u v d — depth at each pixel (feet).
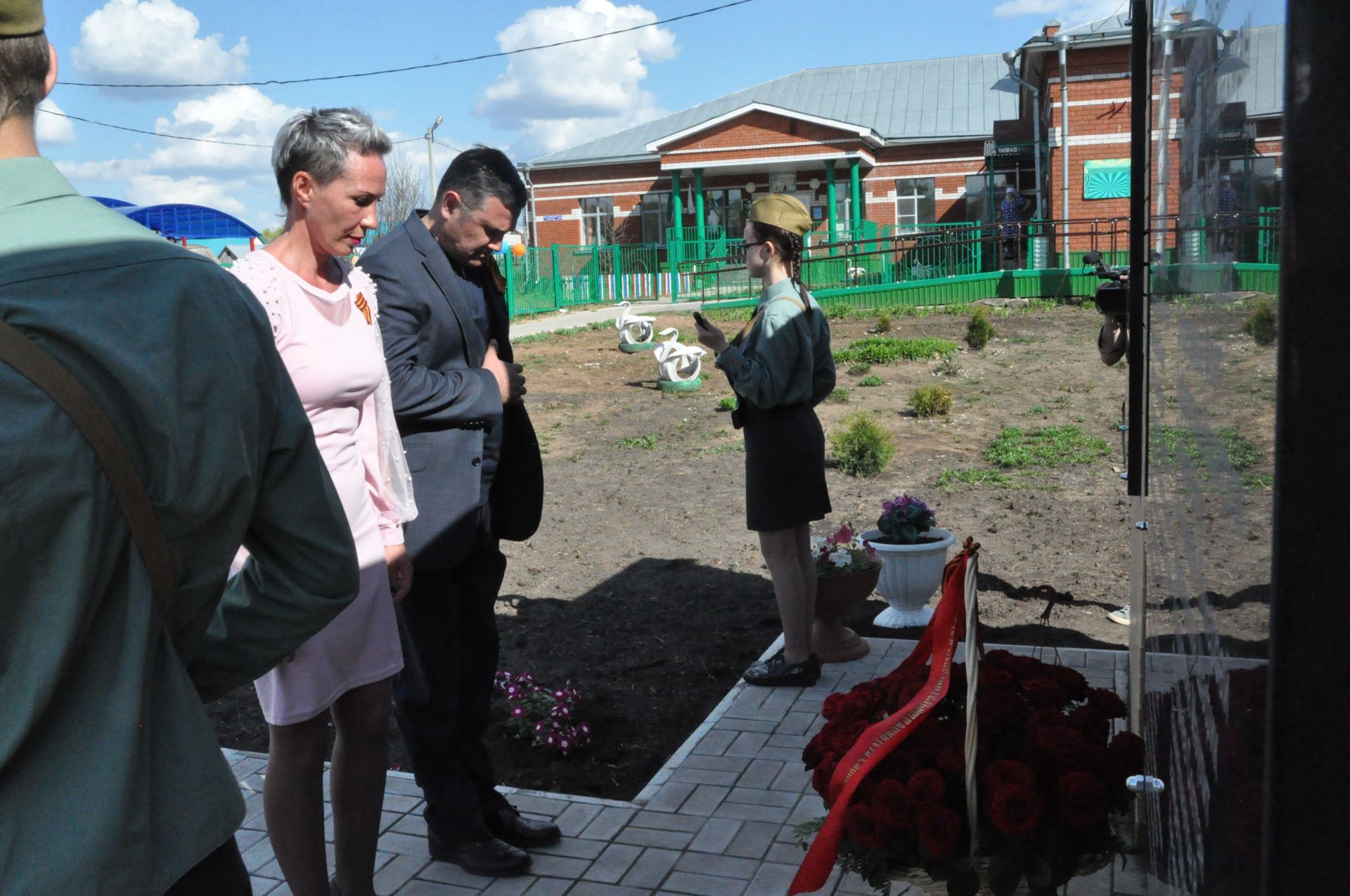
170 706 4.17
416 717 10.64
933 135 106.01
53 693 3.78
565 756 13.96
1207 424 4.41
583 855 11.06
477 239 10.57
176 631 4.37
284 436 4.68
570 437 38.99
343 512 5.07
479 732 11.25
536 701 14.64
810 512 14.64
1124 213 75.10
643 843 11.27
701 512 27.84
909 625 18.24
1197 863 4.51
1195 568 4.74
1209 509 4.21
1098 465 30.99
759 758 13.11
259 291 8.28
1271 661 2.74
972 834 7.04
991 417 38.91
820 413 40.37
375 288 9.98
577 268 94.48
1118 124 74.49
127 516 3.99
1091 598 19.83
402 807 12.25
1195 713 4.66
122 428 3.98
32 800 3.80
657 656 17.66
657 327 71.51
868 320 68.18
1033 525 25.11
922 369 48.75
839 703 8.51
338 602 5.05
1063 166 71.36
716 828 11.50
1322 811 2.71
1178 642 5.56
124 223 4.36
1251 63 3.41
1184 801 5.14
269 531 4.81
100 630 3.99
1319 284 2.61
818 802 11.94
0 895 3.70
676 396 46.44
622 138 117.91
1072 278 69.56
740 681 15.79
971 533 24.59
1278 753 2.74
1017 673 8.45
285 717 8.53
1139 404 9.87
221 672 4.93
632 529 26.40
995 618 18.90
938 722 7.75
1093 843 7.18
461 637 11.15
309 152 8.28
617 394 47.93
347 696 9.08
